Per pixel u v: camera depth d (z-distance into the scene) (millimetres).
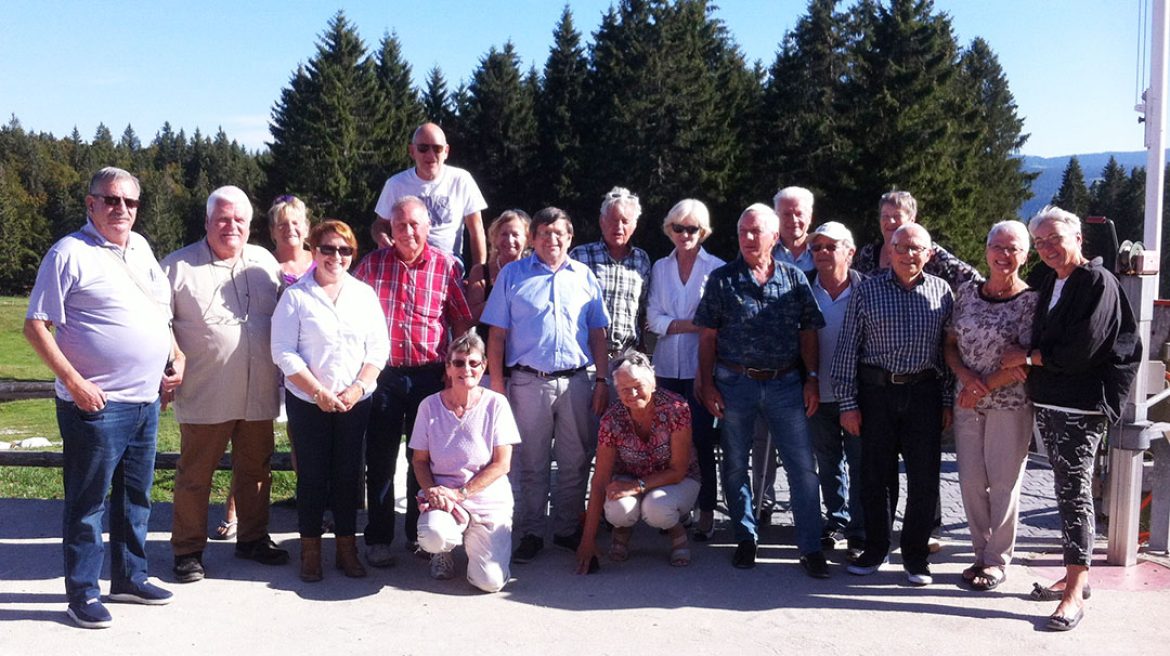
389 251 5297
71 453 4234
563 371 5344
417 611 4551
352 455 4941
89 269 4176
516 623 4410
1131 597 4719
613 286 5723
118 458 4332
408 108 59750
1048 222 4500
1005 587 4867
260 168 56312
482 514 4848
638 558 5391
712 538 5770
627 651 4098
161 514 6086
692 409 5637
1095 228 5082
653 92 43500
